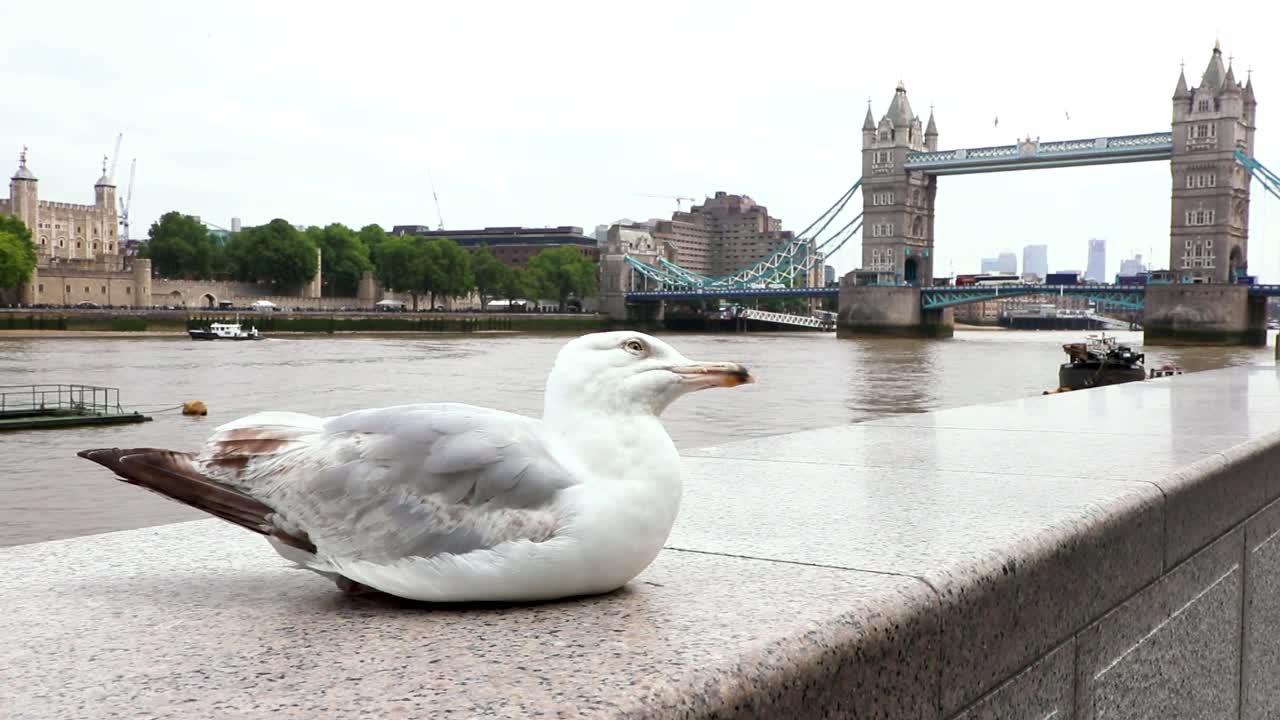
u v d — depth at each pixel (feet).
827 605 7.51
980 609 8.54
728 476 14.62
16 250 340.39
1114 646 10.89
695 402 157.99
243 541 10.43
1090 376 164.45
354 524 7.46
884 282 502.38
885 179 527.81
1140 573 11.41
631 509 7.58
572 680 5.97
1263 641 15.44
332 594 8.14
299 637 6.90
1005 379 212.43
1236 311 402.31
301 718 5.37
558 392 7.97
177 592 8.23
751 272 574.56
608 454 7.69
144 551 9.96
